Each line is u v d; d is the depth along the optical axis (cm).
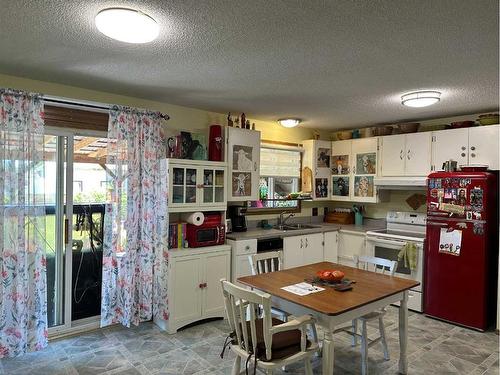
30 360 278
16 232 277
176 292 331
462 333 339
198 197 356
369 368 270
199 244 351
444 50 222
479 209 344
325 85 301
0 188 270
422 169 418
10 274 276
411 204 463
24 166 279
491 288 359
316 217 541
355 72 266
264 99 352
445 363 280
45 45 220
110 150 321
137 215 340
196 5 168
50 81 299
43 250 291
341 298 219
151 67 260
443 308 367
